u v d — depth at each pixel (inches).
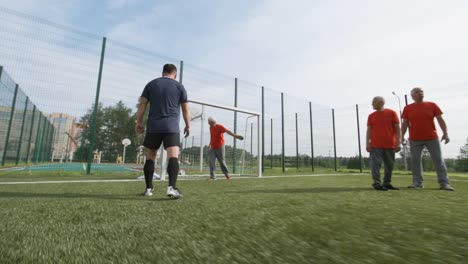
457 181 216.5
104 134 395.9
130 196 83.2
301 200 73.5
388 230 39.1
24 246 31.6
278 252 29.6
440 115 138.3
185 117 98.0
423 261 26.6
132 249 30.7
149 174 88.0
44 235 36.5
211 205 64.1
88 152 270.1
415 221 45.3
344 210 56.7
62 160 501.7
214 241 33.9
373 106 134.4
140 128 95.8
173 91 92.7
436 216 49.8
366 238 35.0
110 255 28.7
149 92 93.5
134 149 436.5
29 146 517.0
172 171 80.5
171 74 98.2
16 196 79.0
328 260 27.0
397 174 412.2
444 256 28.1
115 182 143.8
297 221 45.5
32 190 97.6
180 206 62.2
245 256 28.3
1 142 425.4
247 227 41.3
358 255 28.5
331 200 73.6
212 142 212.5
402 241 33.5
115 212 54.2
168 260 27.1
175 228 40.8
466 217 48.9
